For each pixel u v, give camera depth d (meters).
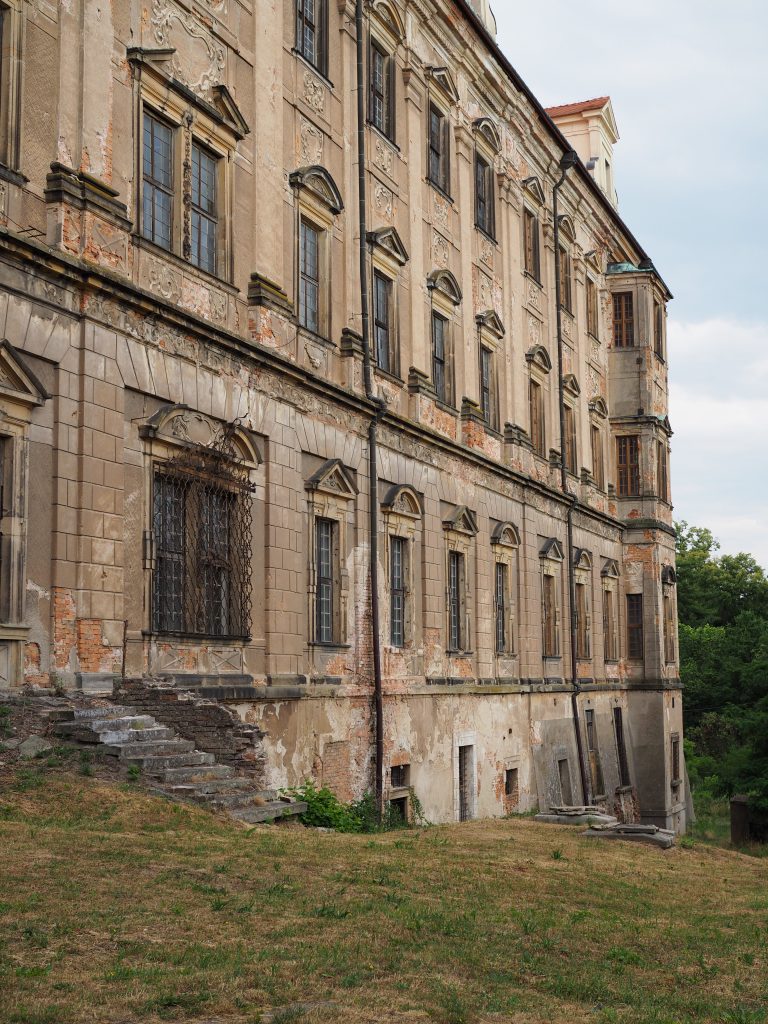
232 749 18.70
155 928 10.58
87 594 17.78
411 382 30.11
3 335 16.61
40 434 17.28
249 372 22.53
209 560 20.92
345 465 26.27
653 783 49.09
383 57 29.97
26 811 14.18
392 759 27.45
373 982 9.91
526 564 38.19
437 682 30.53
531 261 41.16
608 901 15.71
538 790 37.19
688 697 79.75
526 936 12.61
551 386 42.22
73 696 17.28
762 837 46.19
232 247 22.38
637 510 50.94
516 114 38.94
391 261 29.12
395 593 29.03
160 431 19.59
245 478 22.23
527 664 37.66
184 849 13.85
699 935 14.20
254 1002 9.02
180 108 20.86
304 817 20.91
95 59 18.69
